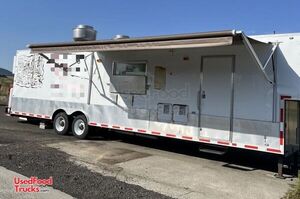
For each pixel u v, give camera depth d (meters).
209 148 8.40
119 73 10.02
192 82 8.58
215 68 8.22
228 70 8.02
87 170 6.84
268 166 8.42
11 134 10.81
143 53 9.52
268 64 7.46
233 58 7.95
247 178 7.12
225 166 8.15
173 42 7.46
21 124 13.60
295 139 7.87
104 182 6.03
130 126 9.70
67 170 6.69
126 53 9.88
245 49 7.77
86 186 5.74
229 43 6.59
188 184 6.38
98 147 9.50
